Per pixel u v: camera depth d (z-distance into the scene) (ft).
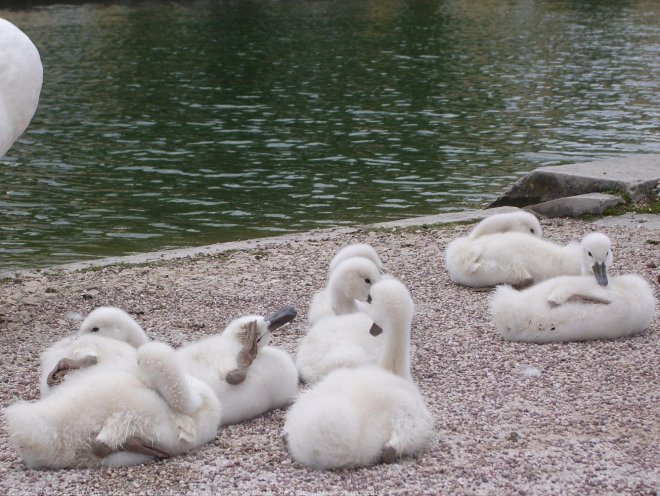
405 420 21.66
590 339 30.86
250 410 24.95
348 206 59.67
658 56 131.95
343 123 89.71
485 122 88.99
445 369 28.25
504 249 36.68
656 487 20.66
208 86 111.45
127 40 153.28
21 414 21.43
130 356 25.72
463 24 178.60
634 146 77.82
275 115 94.17
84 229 54.75
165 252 45.52
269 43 151.12
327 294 31.71
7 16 182.29
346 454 21.03
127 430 21.33
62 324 34.06
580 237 44.98
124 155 76.48
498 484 20.68
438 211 57.57
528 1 223.71
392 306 23.38
